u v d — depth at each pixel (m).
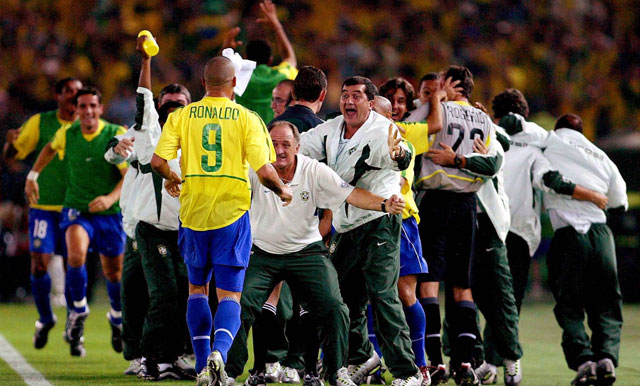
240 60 21.56
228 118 19.62
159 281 24.98
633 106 81.69
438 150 23.97
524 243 27.66
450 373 25.56
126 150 25.17
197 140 19.61
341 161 21.50
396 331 21.16
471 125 24.64
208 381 18.77
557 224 27.73
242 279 20.00
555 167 27.75
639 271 53.94
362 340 23.47
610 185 27.98
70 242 31.23
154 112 23.72
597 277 27.33
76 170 31.61
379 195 21.45
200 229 19.69
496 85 80.25
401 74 79.25
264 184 19.23
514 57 81.88
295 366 25.23
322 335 21.08
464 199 24.45
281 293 24.45
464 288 24.41
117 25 77.12
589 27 84.62
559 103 80.75
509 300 25.47
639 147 57.84
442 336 29.12
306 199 20.56
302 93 24.64
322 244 21.17
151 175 24.75
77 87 35.09
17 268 55.41
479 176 24.33
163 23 77.38
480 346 25.62
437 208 24.30
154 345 25.27
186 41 76.81
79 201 31.62
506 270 25.55
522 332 41.06
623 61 83.06
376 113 21.58
